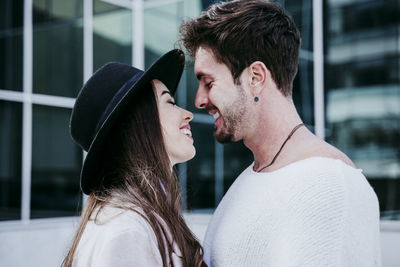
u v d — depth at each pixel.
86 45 6.04
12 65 5.78
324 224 0.92
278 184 1.04
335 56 5.93
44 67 6.07
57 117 6.77
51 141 7.10
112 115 1.16
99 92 1.29
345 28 5.91
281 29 1.14
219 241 1.13
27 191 5.30
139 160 1.25
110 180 1.25
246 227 1.06
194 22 1.20
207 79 1.19
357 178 0.99
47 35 6.10
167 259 1.10
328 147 1.08
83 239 1.09
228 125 1.17
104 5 6.26
